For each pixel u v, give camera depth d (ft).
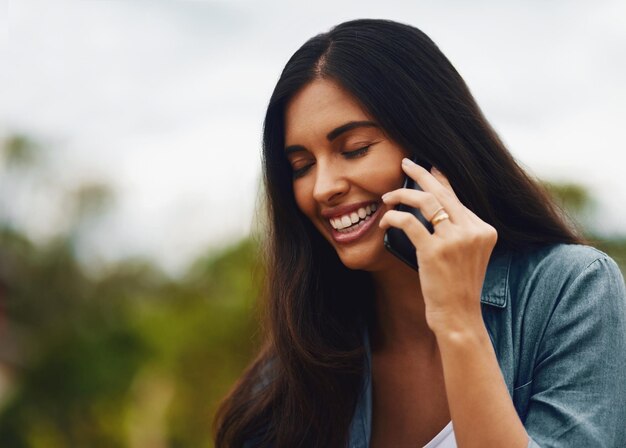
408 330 6.89
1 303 78.33
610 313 5.59
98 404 52.60
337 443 6.77
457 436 5.09
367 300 7.09
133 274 78.13
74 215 86.84
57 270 81.56
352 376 6.84
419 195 5.50
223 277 40.42
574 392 5.38
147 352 46.70
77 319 73.92
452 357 5.12
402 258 5.73
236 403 7.46
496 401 5.03
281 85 6.36
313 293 7.00
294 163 6.49
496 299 6.07
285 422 6.90
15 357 63.62
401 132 6.08
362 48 6.16
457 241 5.26
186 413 40.24
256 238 8.30
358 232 6.19
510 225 6.40
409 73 6.22
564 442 5.16
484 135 6.46
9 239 84.33
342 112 6.07
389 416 6.86
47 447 53.36
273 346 7.54
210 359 39.37
